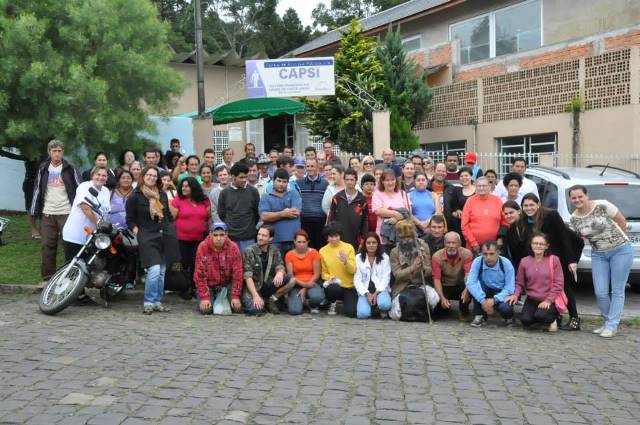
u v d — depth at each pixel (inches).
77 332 279.0
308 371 230.7
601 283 310.2
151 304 328.2
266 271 339.3
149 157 377.7
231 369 230.4
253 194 360.8
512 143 773.3
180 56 901.2
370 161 412.5
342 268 342.0
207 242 330.0
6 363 231.5
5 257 436.1
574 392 219.6
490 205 349.1
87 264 320.5
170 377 219.6
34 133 438.3
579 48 696.4
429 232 353.1
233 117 712.4
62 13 454.0
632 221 366.6
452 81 844.6
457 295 342.0
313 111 848.3
